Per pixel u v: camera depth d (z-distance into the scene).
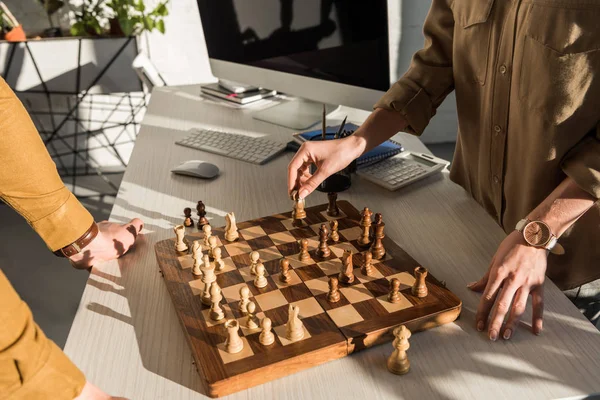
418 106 1.43
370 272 1.14
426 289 1.08
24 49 3.15
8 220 3.34
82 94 3.67
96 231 1.24
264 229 1.33
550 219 1.08
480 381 0.90
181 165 1.66
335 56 1.80
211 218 1.41
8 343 0.69
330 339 0.95
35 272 2.88
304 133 1.85
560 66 1.12
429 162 1.68
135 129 3.90
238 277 1.14
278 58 2.00
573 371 0.92
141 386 0.90
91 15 3.29
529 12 1.16
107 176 3.86
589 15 1.07
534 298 1.05
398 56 3.79
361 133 1.42
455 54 1.39
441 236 1.32
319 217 1.38
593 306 1.40
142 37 3.57
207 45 2.26
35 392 0.72
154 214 1.43
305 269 1.17
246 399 0.87
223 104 2.30
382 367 0.94
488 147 1.37
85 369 0.93
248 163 1.73
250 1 1.98
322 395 0.88
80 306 1.08
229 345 0.93
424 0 3.61
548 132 1.17
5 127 1.09
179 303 1.06
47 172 1.16
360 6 1.65
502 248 1.10
